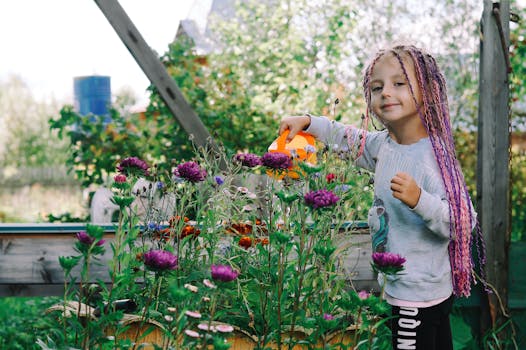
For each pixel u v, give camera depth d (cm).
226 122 525
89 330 194
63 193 1140
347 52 552
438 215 209
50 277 307
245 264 239
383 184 231
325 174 228
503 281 340
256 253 241
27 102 1316
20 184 1152
